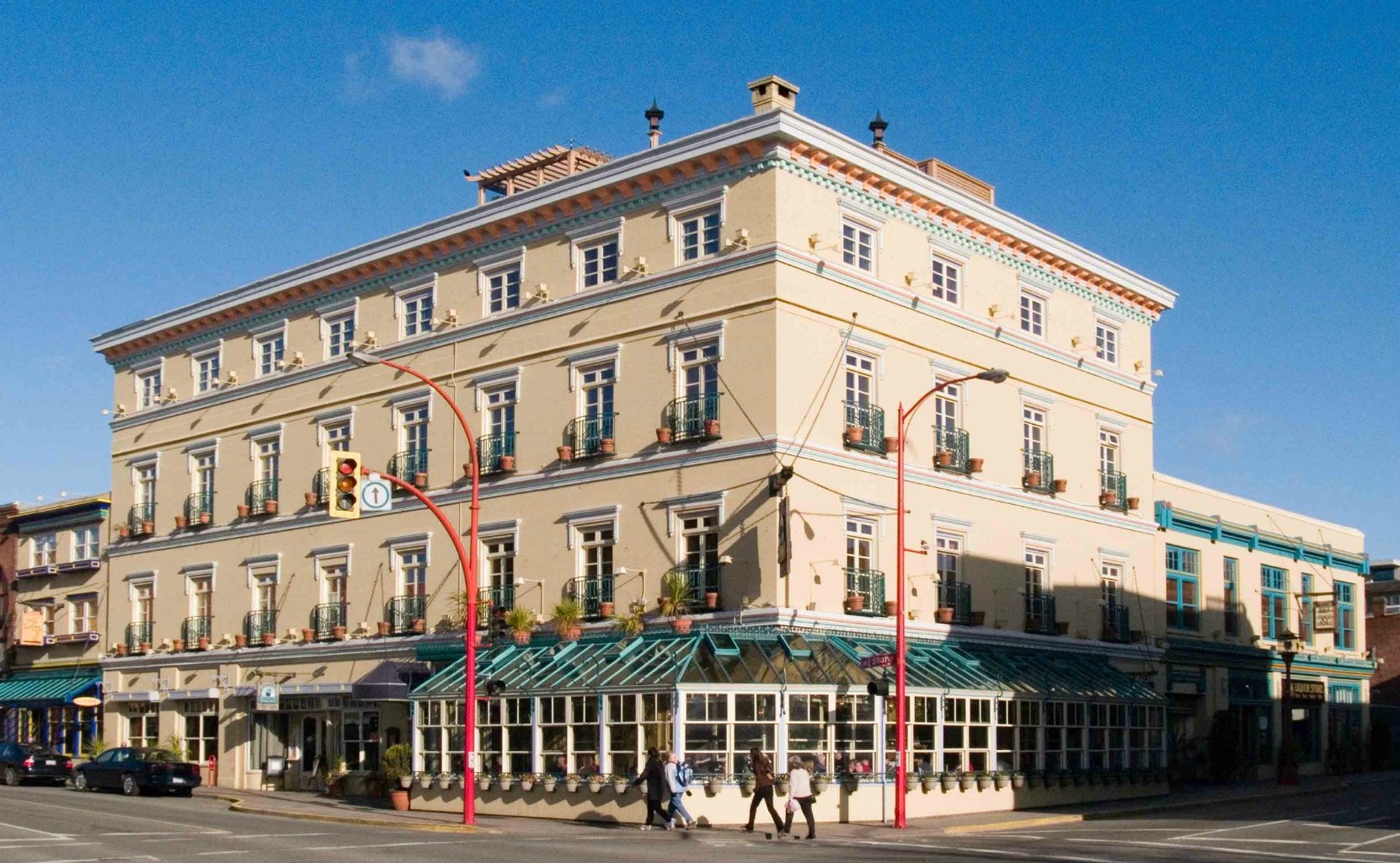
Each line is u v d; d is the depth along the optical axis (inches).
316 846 971.3
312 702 1718.8
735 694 1254.9
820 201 1414.9
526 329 1565.0
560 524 1493.6
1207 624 1988.2
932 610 1491.1
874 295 1462.8
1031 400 1679.4
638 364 1454.2
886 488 1448.1
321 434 1781.5
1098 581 1756.9
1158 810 1482.5
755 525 1331.2
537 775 1321.4
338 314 1800.0
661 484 1412.4
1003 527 1611.7
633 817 1239.5
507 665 1418.6
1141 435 1884.8
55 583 2226.9
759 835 1135.0
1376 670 2706.7
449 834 1114.7
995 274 1652.3
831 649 1325.0
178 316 2003.0
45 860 872.9
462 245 1646.2
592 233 1519.4
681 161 1424.7
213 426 1943.9
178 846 962.7
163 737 1941.4
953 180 1690.5
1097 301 1830.7
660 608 1354.6
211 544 1918.1
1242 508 2133.4
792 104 1427.2
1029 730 1526.8
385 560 1672.0
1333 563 2353.6
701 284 1411.2
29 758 1718.8
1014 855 960.9
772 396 1334.9
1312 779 2111.2
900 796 1208.2
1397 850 1007.0
